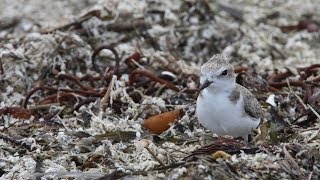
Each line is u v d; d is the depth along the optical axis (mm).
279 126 11133
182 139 11102
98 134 11062
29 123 11789
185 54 15219
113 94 12219
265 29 16609
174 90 12984
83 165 10305
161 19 15562
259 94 12695
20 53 13711
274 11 17688
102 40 14578
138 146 10641
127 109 12203
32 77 13586
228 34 15914
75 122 11789
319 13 17922
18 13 17781
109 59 14062
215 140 10617
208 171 9250
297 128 11305
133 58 13773
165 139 11133
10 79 13391
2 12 17906
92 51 14203
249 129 10766
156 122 11680
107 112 12016
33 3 18703
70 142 10898
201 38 15562
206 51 15414
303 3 18406
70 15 16094
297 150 9930
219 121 10617
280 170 9477
